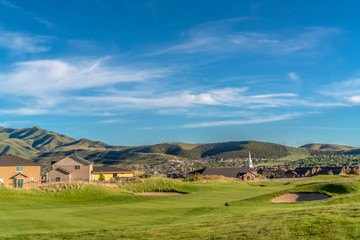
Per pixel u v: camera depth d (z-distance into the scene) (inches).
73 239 592.7
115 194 1568.7
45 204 1279.5
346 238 443.5
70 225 780.6
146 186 1830.7
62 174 2942.9
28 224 794.8
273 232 512.1
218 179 2546.8
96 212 997.8
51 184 1624.0
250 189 1868.8
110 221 833.5
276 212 738.8
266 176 5703.7
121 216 913.5
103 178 3245.6
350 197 956.6
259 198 1237.1
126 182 1926.7
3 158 2723.9
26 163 2783.0
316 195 1248.2
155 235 583.2
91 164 3120.1
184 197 1440.7
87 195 1519.4
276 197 1247.5
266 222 597.3
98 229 689.6
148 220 831.7
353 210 617.3
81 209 1080.8
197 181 2368.4
